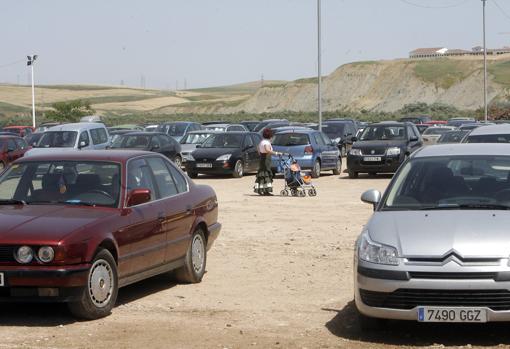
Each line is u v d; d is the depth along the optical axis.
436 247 14.99
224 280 21.75
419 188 17.66
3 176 19.59
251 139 60.44
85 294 16.73
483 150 18.75
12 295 16.36
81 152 20.20
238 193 46.47
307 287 20.80
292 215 35.75
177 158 63.19
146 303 18.92
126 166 19.27
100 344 15.33
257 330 16.47
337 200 42.31
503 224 15.63
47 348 14.99
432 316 14.80
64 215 17.59
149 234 18.88
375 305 15.26
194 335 16.05
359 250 15.78
